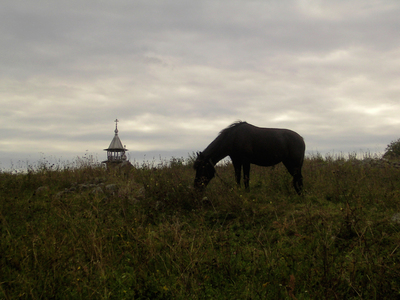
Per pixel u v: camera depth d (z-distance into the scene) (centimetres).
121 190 805
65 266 411
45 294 356
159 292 368
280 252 465
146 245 470
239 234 571
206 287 383
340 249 477
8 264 430
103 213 646
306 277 393
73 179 991
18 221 630
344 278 381
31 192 865
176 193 764
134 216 650
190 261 415
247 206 684
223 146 864
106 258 441
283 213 653
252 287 366
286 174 886
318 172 978
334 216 605
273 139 829
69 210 668
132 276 405
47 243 463
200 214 658
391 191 707
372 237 485
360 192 732
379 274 366
